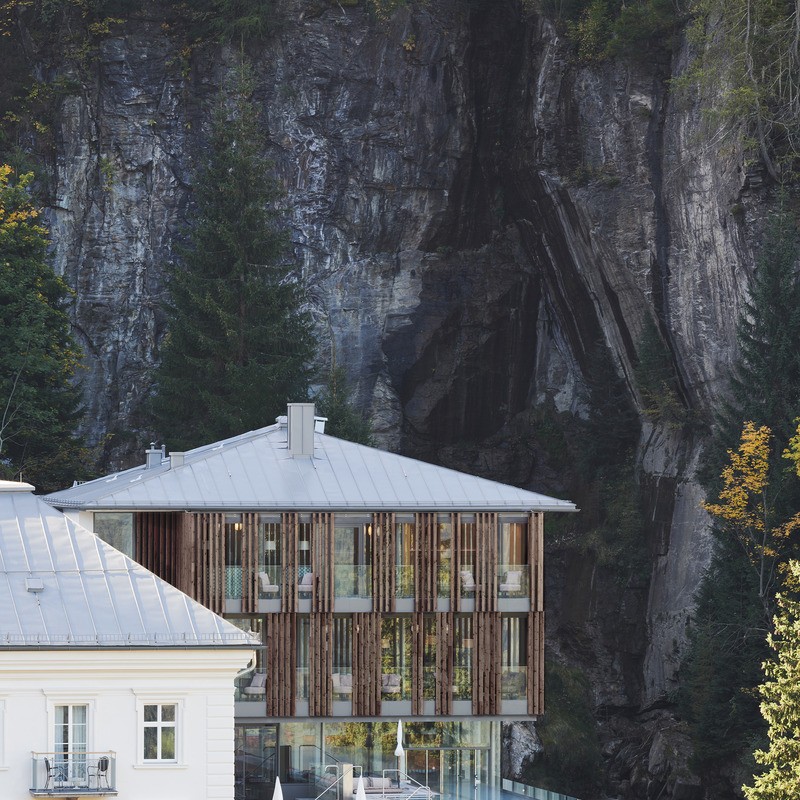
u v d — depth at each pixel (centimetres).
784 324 15675
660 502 17338
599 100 17325
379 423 18600
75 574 8669
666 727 16725
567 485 18700
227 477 11538
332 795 10956
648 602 17388
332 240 18712
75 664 8325
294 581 11362
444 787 11531
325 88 18738
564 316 18662
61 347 16612
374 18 18775
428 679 11500
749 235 16150
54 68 19012
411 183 18725
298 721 11344
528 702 11631
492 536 11669
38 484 16388
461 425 18925
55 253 17912
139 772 8412
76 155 18838
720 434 15925
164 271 18675
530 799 11788
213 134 18088
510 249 19038
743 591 15488
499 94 18788
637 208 17075
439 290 18888
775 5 16038
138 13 19075
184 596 8700
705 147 16400
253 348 17375
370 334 18675
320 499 11456
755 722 15100
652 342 17238
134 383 18600
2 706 8256
